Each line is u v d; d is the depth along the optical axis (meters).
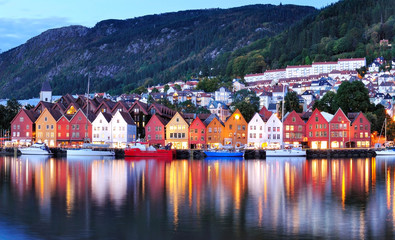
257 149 152.25
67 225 50.62
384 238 45.97
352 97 187.12
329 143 168.12
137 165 116.56
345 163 125.38
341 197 66.50
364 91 188.88
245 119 187.00
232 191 71.62
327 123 168.88
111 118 176.50
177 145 169.75
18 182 81.50
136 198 65.25
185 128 169.00
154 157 148.75
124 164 119.94
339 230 48.62
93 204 60.97
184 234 47.47
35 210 57.47
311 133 170.75
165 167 110.94
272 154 150.88
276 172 98.88
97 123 175.25
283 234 47.34
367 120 170.25
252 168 108.56
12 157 150.62
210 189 73.62
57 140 177.50
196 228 49.44
